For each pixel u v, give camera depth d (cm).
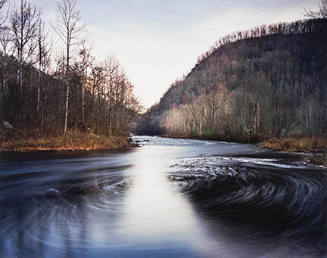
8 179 1068
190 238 492
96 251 438
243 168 1356
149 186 933
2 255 420
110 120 3619
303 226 554
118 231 525
